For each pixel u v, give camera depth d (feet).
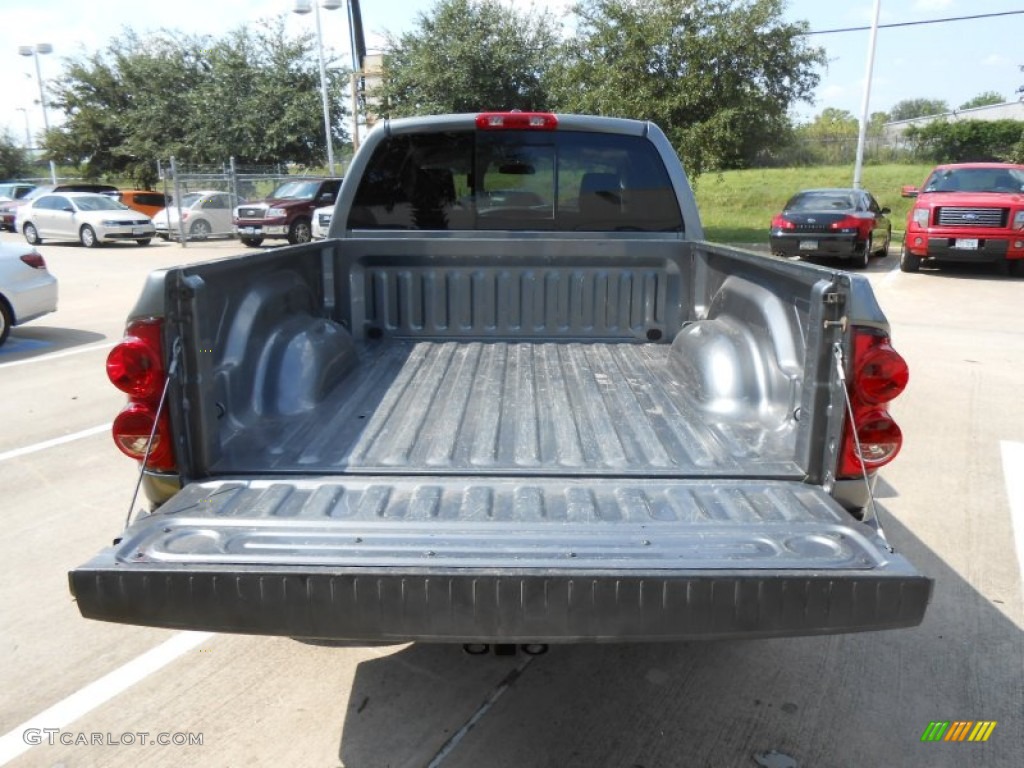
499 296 14.20
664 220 14.19
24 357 29.53
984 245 47.39
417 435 9.68
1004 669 10.64
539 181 14.05
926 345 30.48
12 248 31.60
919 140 130.93
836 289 7.97
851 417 7.84
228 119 104.73
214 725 9.53
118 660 10.85
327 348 11.25
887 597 6.59
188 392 8.27
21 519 15.24
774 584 6.52
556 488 8.29
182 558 6.76
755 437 9.56
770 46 62.95
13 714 9.71
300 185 73.92
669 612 6.56
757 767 8.83
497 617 6.57
